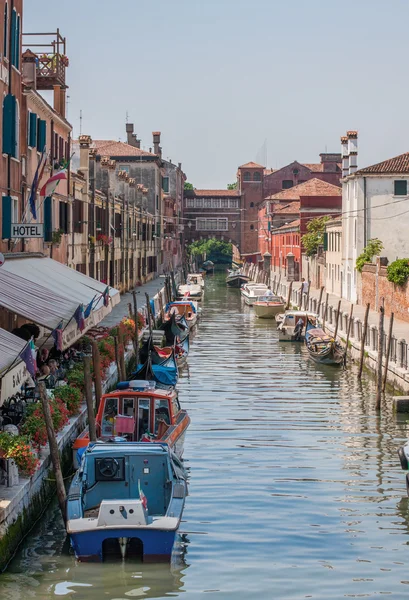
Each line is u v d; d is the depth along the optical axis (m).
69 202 49.50
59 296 28.20
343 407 38.50
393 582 18.81
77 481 21.08
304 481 26.50
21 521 20.02
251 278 136.12
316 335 56.81
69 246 50.69
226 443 31.36
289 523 22.59
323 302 74.62
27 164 37.91
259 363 52.47
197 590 18.22
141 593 17.98
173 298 94.69
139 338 53.50
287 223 131.88
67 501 20.14
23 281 28.98
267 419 35.69
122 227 81.00
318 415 36.66
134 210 90.75
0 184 32.62
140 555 18.86
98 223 65.06
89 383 25.45
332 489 25.66
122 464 21.38
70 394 27.94
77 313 27.22
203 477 26.78
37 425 22.77
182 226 159.88
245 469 27.80
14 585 18.16
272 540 21.31
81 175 55.28
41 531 21.25
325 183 115.81
